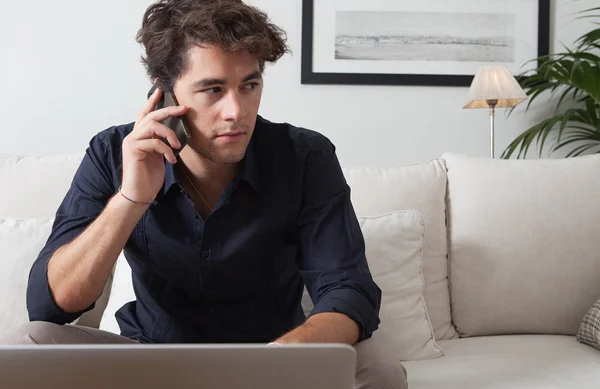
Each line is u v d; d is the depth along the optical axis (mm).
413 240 1830
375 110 3096
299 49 3061
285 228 1422
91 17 2977
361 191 1955
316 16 3047
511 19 3109
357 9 3057
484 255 1906
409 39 3076
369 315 1225
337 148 3098
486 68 2766
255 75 1205
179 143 1206
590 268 1895
